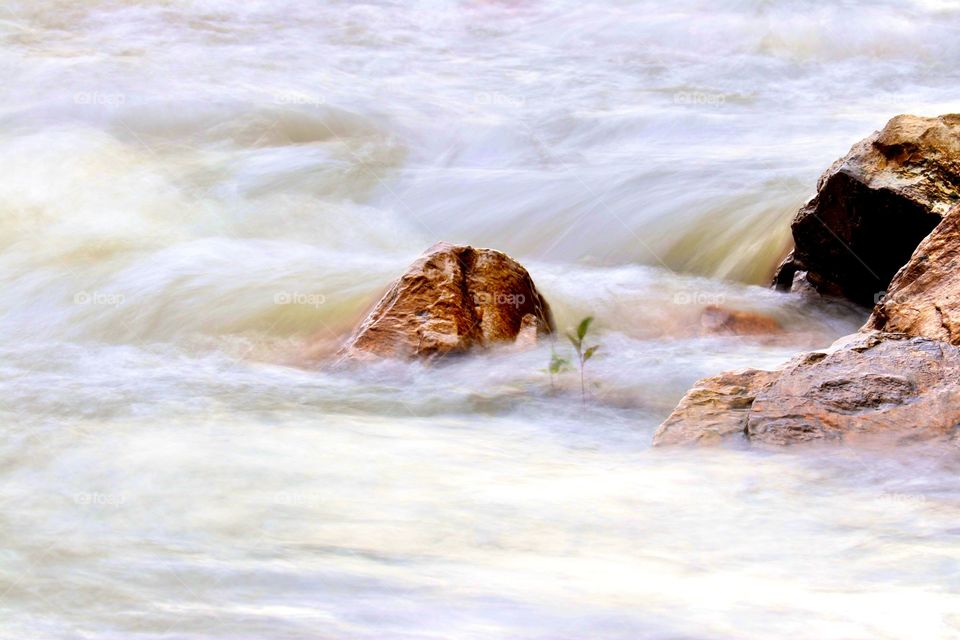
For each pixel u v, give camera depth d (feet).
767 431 56.54
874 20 251.80
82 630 38.70
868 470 52.54
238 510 51.78
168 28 247.09
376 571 43.52
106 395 74.18
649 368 78.23
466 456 61.00
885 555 43.98
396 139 173.88
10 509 52.39
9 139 160.66
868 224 92.02
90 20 248.52
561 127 179.11
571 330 92.68
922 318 67.51
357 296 98.99
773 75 223.30
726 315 93.20
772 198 124.26
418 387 75.61
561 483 54.90
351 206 141.79
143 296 101.24
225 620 39.17
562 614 38.63
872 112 186.91
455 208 139.33
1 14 246.88
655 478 53.88
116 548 46.85
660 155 156.87
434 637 37.09
